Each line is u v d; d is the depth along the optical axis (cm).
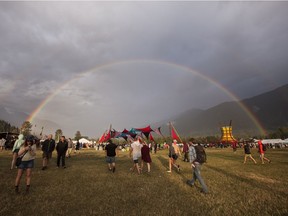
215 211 579
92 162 1891
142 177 1122
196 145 860
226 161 1969
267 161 1919
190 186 895
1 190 798
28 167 794
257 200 675
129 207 620
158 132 3703
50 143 1406
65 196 735
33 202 662
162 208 609
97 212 575
